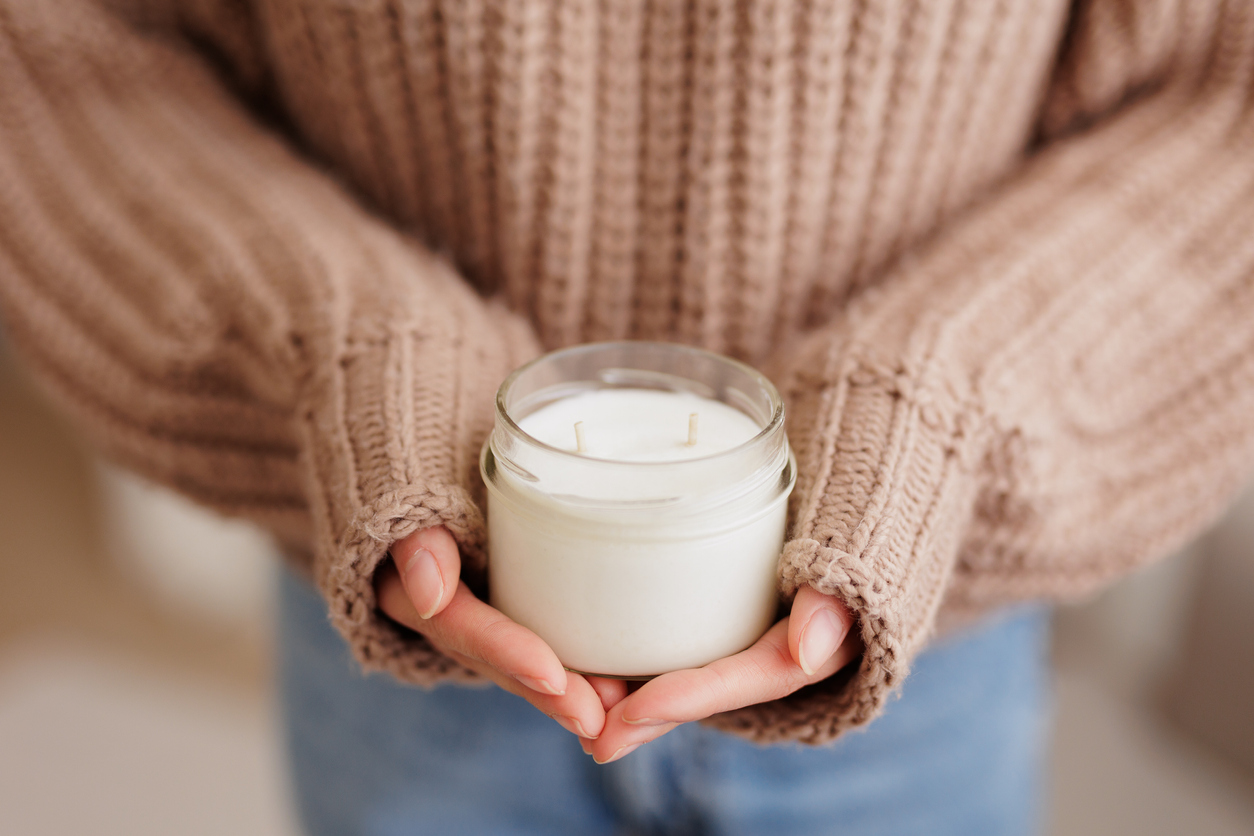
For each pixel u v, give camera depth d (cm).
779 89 53
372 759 66
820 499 46
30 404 201
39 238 61
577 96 54
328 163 62
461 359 51
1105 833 97
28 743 118
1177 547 59
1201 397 57
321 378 50
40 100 61
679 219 56
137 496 146
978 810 67
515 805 66
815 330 57
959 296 53
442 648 46
